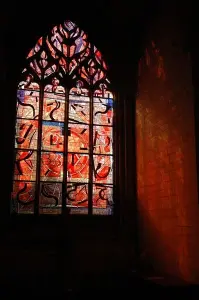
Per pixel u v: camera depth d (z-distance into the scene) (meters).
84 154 10.70
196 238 6.96
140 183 10.23
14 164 10.06
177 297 5.65
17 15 10.82
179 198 7.82
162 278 7.92
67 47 11.48
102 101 11.28
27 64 10.88
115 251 9.84
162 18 9.20
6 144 9.89
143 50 10.71
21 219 9.66
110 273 9.35
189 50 7.60
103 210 10.34
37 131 10.50
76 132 10.82
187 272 7.23
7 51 10.50
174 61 8.36
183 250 7.48
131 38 11.38
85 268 9.47
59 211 10.04
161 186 8.83
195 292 5.62
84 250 9.66
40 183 10.14
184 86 7.80
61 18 11.52
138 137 10.62
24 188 9.97
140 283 6.72
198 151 7.10
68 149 10.62
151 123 9.68
